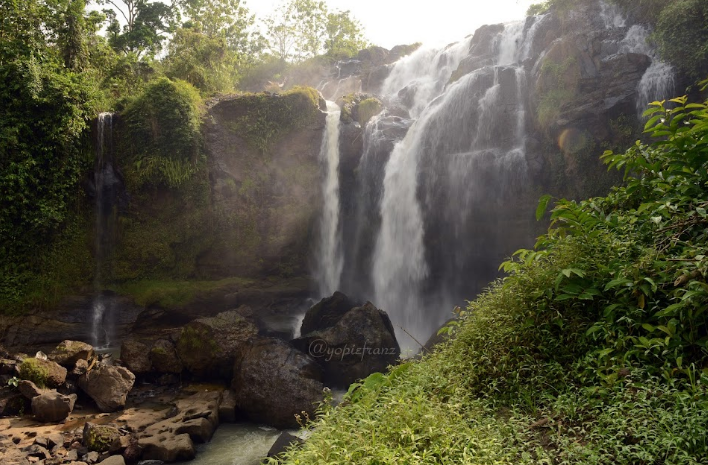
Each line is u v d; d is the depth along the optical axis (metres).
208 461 8.54
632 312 3.51
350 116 20.78
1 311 15.21
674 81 13.19
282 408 10.07
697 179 3.90
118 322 16.61
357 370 11.44
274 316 18.14
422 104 22.69
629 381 3.15
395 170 18.83
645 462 2.68
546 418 3.25
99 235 17.23
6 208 15.76
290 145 19.28
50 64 17.14
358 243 20.06
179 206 17.81
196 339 12.22
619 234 4.15
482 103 17.05
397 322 18.44
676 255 3.73
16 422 10.10
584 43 15.35
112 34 28.94
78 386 11.34
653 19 15.15
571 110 14.59
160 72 23.03
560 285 3.91
